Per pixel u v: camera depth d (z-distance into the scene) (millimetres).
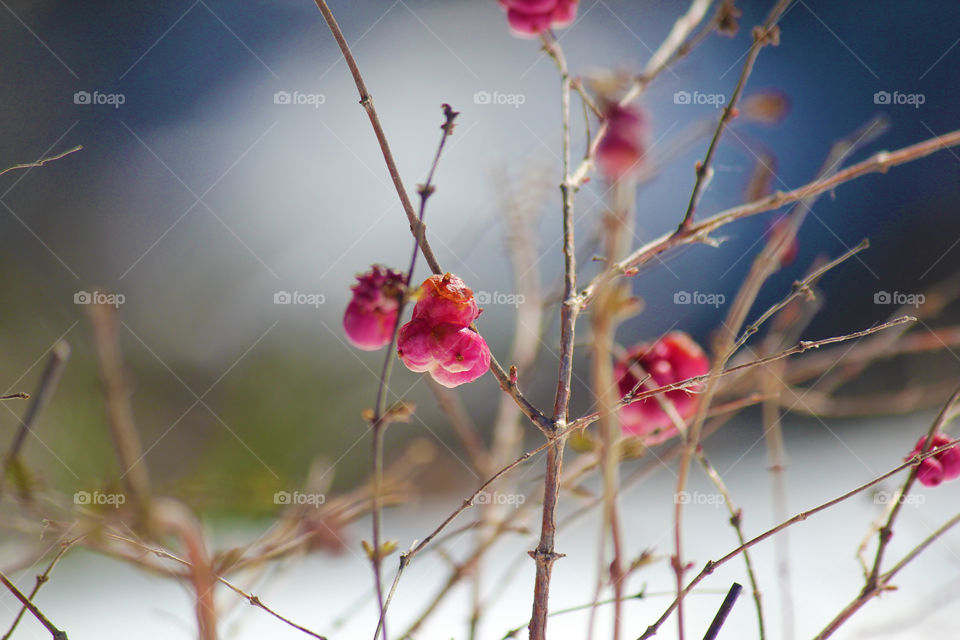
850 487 708
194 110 1131
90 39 1139
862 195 1084
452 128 402
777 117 482
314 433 830
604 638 502
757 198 483
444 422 856
